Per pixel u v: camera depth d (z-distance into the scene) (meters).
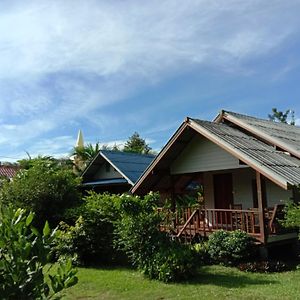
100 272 12.30
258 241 13.20
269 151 14.45
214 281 10.53
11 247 3.60
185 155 16.92
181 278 10.77
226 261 12.77
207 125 15.45
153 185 17.89
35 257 3.67
